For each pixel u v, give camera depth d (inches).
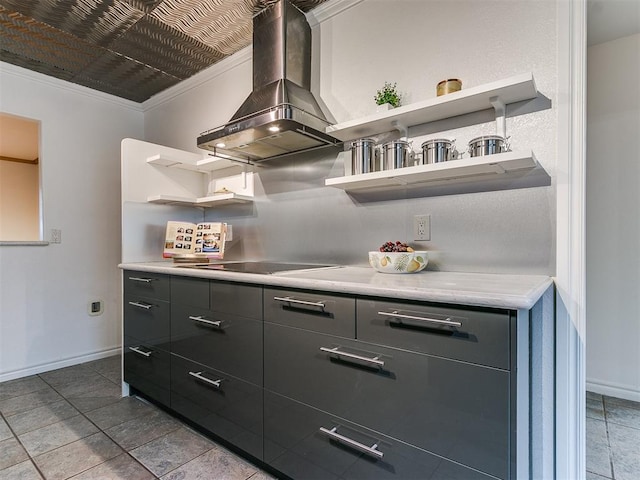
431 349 42.4
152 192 104.7
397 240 72.4
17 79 109.5
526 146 58.3
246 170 103.3
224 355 67.3
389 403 45.8
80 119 123.0
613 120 96.9
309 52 88.0
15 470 63.0
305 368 54.6
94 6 82.7
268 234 96.7
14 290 107.7
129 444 71.2
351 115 80.7
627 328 95.3
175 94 126.1
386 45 75.7
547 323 53.2
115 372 112.0
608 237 97.8
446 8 67.9
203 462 65.2
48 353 114.2
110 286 129.5
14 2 80.9
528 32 59.1
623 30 91.8
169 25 90.8
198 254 97.7
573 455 54.6
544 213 56.8
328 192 84.1
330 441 51.8
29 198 200.7
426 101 61.2
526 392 42.2
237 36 95.7
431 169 58.6
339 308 50.5
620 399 94.7
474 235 63.3
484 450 38.9
